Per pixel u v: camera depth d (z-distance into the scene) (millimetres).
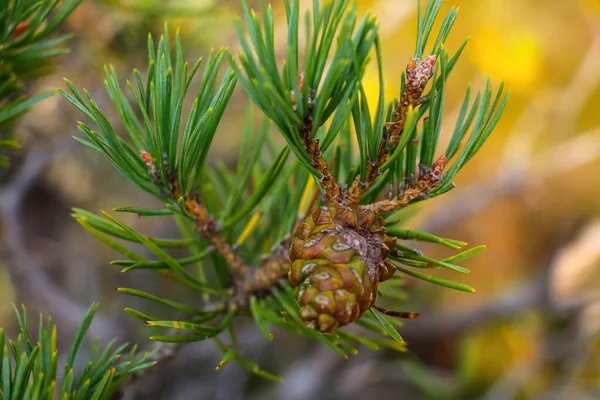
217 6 563
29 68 369
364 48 298
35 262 701
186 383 852
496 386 809
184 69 316
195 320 351
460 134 322
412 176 320
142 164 334
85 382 300
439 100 315
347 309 287
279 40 660
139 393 506
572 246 835
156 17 523
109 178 937
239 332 785
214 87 332
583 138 819
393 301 821
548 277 808
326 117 304
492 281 917
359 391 927
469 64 794
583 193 874
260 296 359
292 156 530
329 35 294
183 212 333
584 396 788
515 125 818
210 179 397
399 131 308
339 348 341
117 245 323
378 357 909
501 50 702
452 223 852
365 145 308
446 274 923
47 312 808
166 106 323
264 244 375
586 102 865
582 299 798
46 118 652
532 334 839
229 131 942
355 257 295
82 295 879
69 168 906
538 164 807
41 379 290
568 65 790
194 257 347
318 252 295
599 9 658
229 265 361
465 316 860
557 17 759
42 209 942
